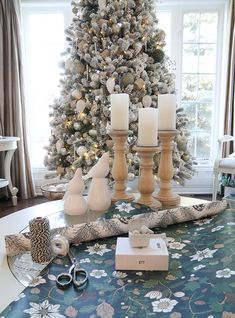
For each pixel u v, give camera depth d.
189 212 1.15
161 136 1.32
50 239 0.92
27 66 3.58
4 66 3.24
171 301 0.69
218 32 3.46
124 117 1.31
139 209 1.22
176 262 0.87
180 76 3.53
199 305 0.66
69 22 3.47
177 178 2.17
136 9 2.27
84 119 2.28
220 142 3.00
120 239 0.94
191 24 3.46
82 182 1.27
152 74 2.33
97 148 2.22
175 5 3.39
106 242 1.01
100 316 0.64
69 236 0.98
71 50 2.38
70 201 1.26
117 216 1.16
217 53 3.50
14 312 0.66
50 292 0.73
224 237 0.99
